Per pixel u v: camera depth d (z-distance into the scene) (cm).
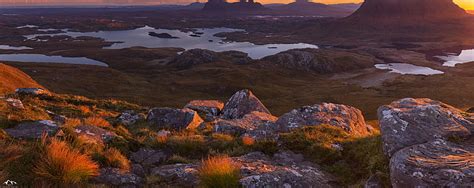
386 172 1095
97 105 3531
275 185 1009
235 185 998
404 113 1292
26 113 1788
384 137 1198
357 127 2127
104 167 1166
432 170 920
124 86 14988
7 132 1319
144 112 3297
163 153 1475
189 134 2083
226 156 1269
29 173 945
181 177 1148
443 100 12319
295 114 2091
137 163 1349
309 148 1442
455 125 1225
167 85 16238
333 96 12875
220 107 3597
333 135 1639
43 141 1071
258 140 1611
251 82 17700
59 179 943
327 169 1283
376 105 11081
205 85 16162
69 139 1295
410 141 1142
